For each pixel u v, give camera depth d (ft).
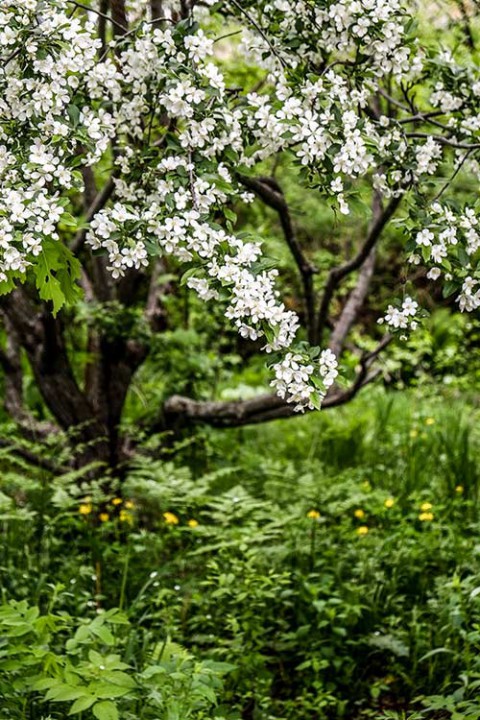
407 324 8.73
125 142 9.70
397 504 16.53
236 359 20.79
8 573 13.20
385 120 9.30
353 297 16.58
